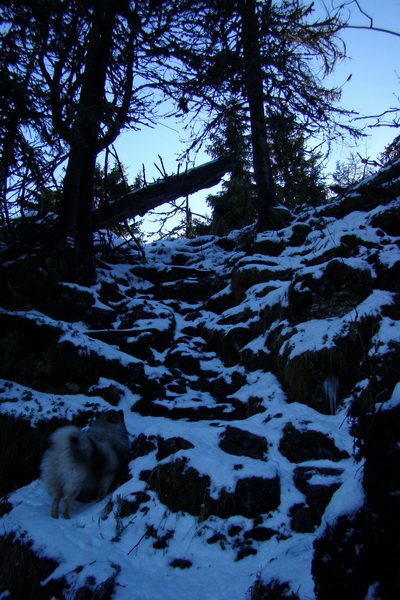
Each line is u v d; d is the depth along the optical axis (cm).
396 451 241
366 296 632
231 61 879
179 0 865
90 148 950
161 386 673
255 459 477
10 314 682
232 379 673
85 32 917
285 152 1109
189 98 944
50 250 903
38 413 574
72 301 820
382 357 522
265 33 908
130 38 916
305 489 434
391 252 675
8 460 531
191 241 1312
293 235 987
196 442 483
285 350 616
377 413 257
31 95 744
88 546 395
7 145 750
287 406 554
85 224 945
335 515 252
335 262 659
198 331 841
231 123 1070
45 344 675
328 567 245
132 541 402
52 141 787
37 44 833
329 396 550
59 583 350
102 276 988
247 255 1018
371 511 242
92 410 598
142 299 921
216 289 988
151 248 1252
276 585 306
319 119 936
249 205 1650
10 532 414
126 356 705
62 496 451
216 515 416
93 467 466
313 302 652
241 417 586
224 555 383
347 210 967
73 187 923
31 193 862
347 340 567
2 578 374
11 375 652
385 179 908
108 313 833
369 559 237
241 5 859
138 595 332
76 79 916
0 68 709
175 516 421
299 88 946
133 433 568
